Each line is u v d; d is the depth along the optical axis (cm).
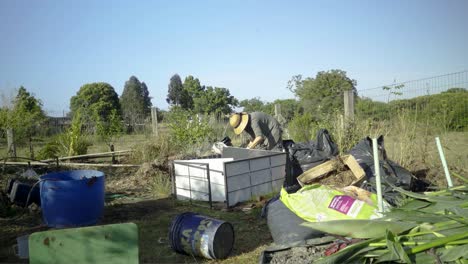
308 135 985
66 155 1098
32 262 275
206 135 1094
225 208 558
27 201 568
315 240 351
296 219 388
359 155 538
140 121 1582
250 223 491
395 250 260
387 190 441
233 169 563
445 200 309
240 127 732
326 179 529
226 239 385
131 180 797
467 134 744
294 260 322
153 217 537
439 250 259
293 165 634
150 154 1002
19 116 1260
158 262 383
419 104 803
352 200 368
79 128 1141
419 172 612
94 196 498
